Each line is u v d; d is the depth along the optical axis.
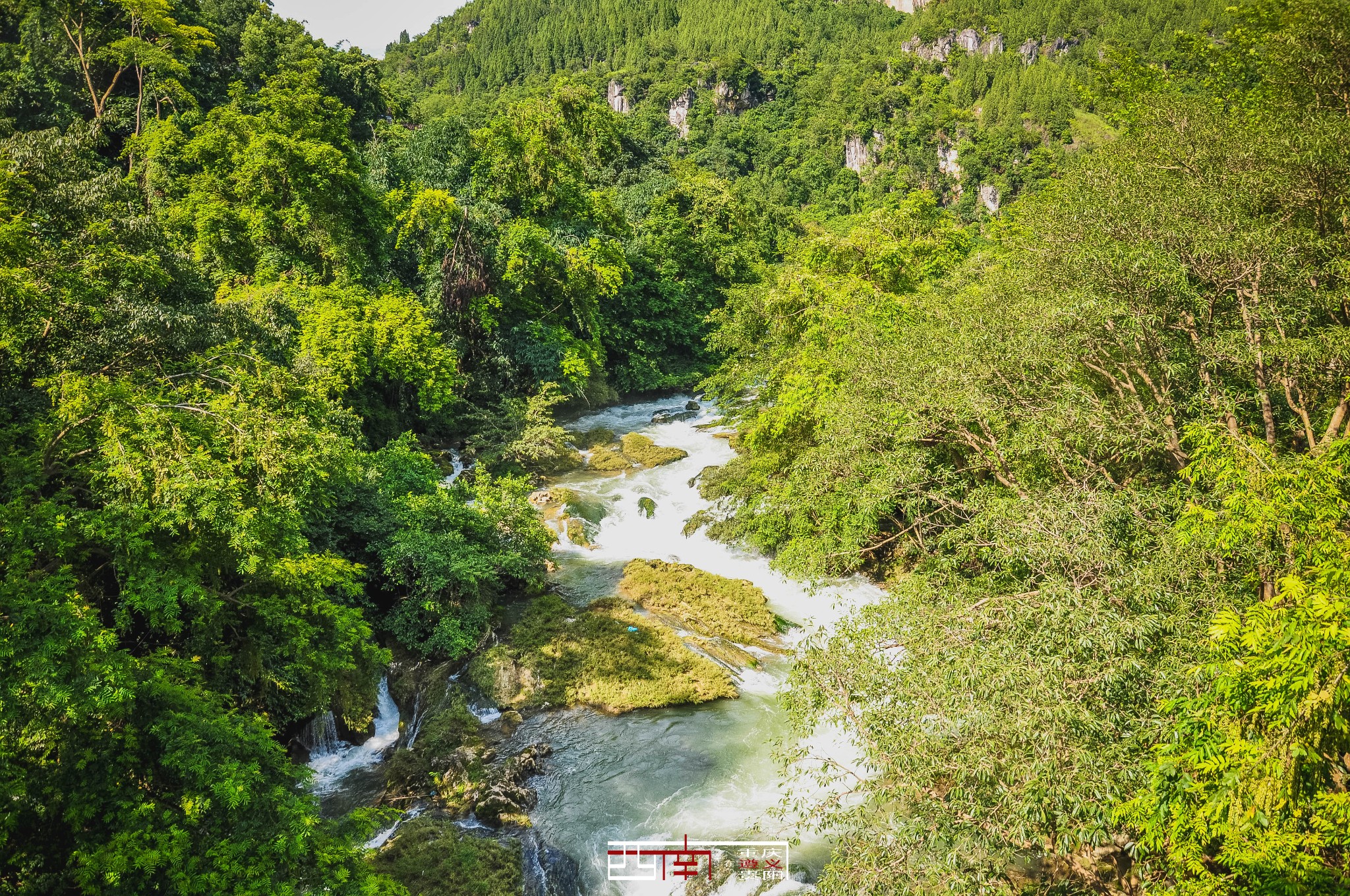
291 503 16.30
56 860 11.48
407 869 15.65
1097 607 11.87
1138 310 17.61
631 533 32.88
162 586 14.15
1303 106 22.98
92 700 10.82
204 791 12.03
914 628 13.50
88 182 17.66
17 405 16.02
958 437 20.62
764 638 24.84
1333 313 18.70
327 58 74.62
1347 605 7.72
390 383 38.38
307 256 38.56
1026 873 13.71
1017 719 10.66
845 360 25.48
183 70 49.53
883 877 11.12
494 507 28.05
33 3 47.97
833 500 23.03
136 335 16.62
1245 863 8.20
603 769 19.27
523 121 49.69
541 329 45.81
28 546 13.08
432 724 20.53
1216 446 11.77
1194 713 9.03
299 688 18.88
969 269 31.75
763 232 81.31
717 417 46.97
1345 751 8.43
